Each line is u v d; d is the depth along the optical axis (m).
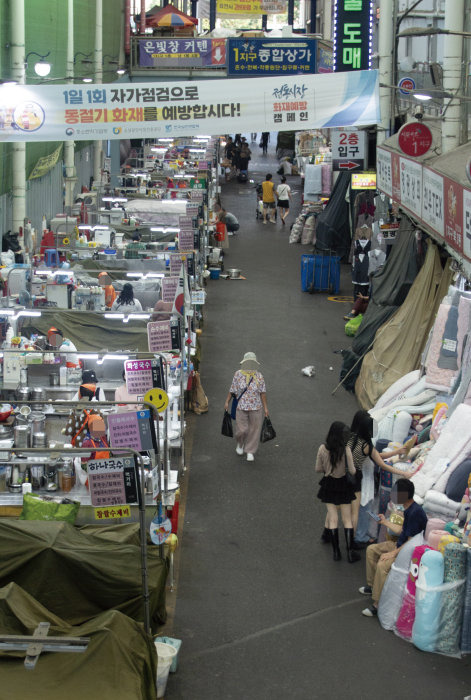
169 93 13.17
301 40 26.92
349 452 9.81
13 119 13.09
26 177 21.95
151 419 8.24
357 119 13.43
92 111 13.12
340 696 7.68
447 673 8.05
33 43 22.23
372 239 20.56
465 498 9.38
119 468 7.21
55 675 6.26
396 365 14.38
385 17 20.06
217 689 7.73
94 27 31.83
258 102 13.24
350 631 8.69
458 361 12.41
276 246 29.23
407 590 8.48
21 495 9.05
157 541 8.04
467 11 16.11
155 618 8.49
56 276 15.21
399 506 9.44
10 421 9.84
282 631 8.65
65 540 7.67
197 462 12.63
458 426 10.32
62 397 11.55
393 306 15.57
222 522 10.88
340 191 26.58
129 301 14.61
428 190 13.20
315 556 10.15
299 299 22.56
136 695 6.17
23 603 6.87
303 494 11.73
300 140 41.78
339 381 16.30
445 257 15.03
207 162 33.38
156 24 39.19
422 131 14.62
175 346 11.27
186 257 15.99
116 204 23.83
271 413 14.67
